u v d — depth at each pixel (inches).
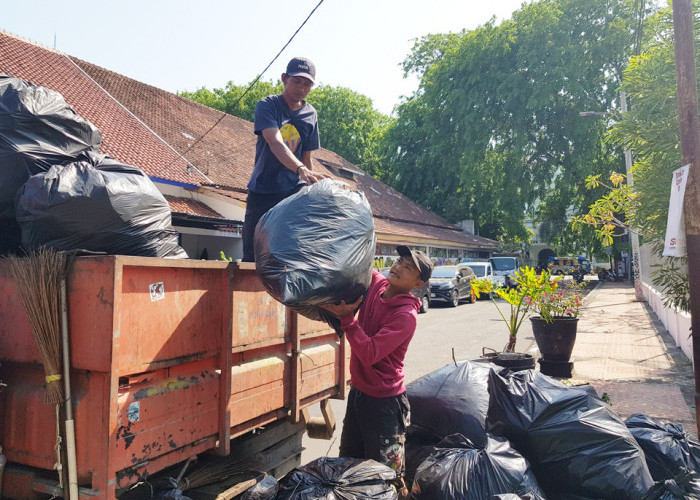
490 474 119.1
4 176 107.2
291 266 92.9
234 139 908.0
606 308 717.9
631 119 289.3
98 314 82.0
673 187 185.3
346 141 1718.8
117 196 103.6
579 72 1168.2
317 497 93.0
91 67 810.2
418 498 123.7
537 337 315.9
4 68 604.7
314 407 250.1
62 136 115.6
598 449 130.4
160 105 851.4
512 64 1279.5
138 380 86.7
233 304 106.6
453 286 778.2
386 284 122.6
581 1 1192.8
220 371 104.8
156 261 88.6
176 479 100.2
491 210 1478.8
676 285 298.0
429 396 159.9
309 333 135.9
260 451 128.6
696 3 256.7
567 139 1274.6
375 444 115.3
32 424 87.9
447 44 1518.2
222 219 626.5
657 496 124.2
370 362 107.3
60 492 85.4
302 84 149.9
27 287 85.4
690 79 183.5
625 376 309.9
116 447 81.4
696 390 179.8
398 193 1519.4
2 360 91.6
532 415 136.0
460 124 1336.1
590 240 1318.9
